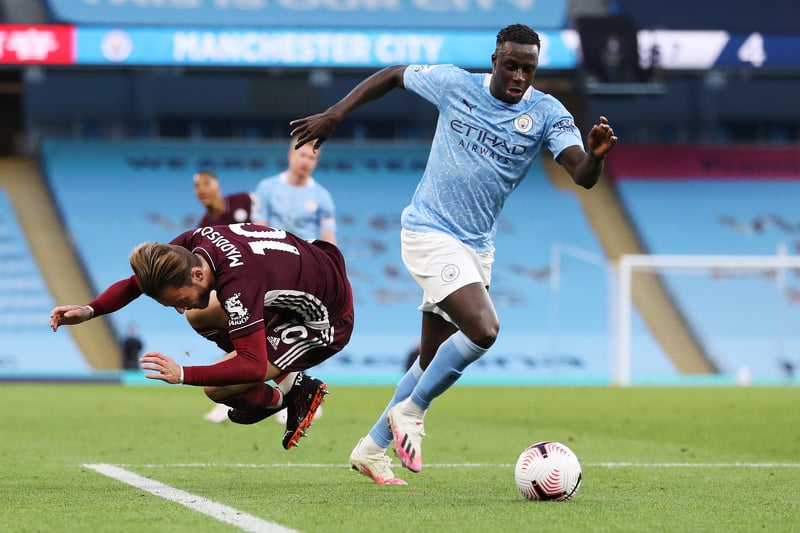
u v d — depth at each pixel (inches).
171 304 803.4
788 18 4500.5
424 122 5152.6
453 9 4409.5
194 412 2116.1
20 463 1155.3
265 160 4918.8
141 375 3838.6
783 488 953.5
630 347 4345.5
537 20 4389.8
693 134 5211.6
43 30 4173.2
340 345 912.9
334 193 4815.5
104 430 1656.0
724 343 4424.2
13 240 4485.7
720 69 4340.6
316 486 941.2
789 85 5226.4
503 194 944.3
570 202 4886.8
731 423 1889.8
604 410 2273.6
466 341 878.4
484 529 694.5
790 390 3201.3
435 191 940.6
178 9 4394.7
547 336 4367.6
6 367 4047.7
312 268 862.5
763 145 5128.0
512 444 1449.3
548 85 4906.5
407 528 695.7
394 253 4603.8
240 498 846.5
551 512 776.9
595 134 828.0
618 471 1110.4
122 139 4933.6
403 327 4328.3
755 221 4830.2
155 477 1015.6
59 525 709.3
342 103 948.6
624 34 4303.6
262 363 790.5
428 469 1118.4
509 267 4601.4
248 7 4429.1
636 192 4933.6
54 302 4266.7
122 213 4623.5
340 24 4379.9
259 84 5044.3
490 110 927.7
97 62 4190.5
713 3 4534.9
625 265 3732.8
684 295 4596.5
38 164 4795.8
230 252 809.5
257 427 1696.6
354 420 1898.4
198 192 1663.4
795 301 4608.8
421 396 901.8
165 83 5017.2
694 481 1013.2
